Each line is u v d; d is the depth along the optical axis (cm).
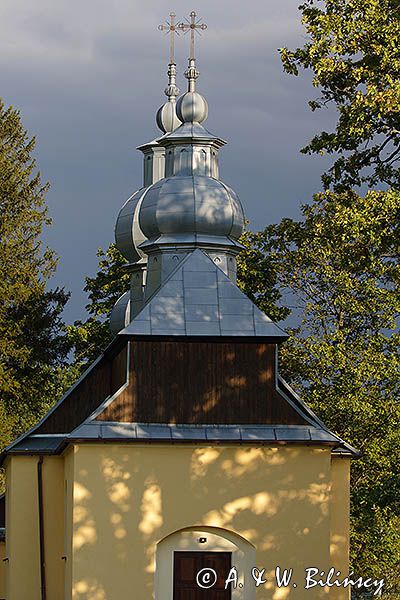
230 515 4366
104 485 4341
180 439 4356
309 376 7194
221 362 4478
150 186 5953
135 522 4341
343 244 4706
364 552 7056
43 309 8444
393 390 6981
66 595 4675
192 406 4447
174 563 4372
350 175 4766
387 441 6938
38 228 8344
